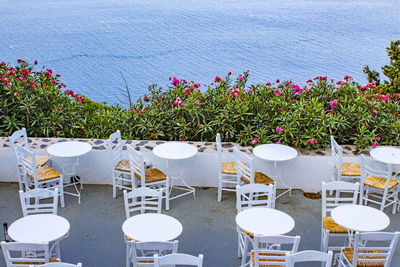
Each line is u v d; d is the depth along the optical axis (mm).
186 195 6355
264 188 4746
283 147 6273
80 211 5875
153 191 4668
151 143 6855
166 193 5848
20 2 97625
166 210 5914
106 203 6109
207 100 7430
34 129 7344
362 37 48281
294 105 6965
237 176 5957
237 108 6930
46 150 6586
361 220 4383
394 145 6965
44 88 7574
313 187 6504
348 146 6805
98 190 6473
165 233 4203
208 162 6477
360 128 6742
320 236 5336
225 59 40000
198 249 5027
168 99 7605
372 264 3982
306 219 5723
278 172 6445
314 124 6746
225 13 71625
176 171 6547
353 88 7668
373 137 6609
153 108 7477
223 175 6445
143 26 60156
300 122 6762
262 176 5980
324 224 4727
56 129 7523
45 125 7297
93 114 8375
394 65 12094
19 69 8227
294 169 6414
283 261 4145
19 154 6145
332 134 6902
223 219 5707
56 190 4543
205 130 6922
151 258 3740
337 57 39125
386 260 3928
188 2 88812
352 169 6078
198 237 5277
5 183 6617
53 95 7633
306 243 5184
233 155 6434
